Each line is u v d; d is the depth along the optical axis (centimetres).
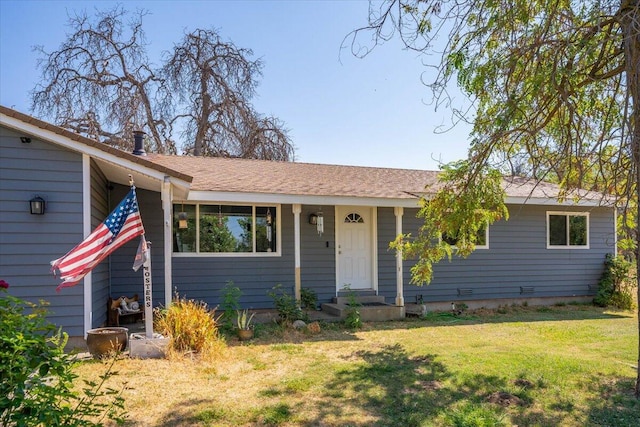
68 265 594
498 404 491
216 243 1052
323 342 800
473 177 693
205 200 945
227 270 1055
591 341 809
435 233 762
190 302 784
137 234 668
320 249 1134
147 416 452
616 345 775
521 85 576
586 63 574
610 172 589
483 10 545
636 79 461
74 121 2044
